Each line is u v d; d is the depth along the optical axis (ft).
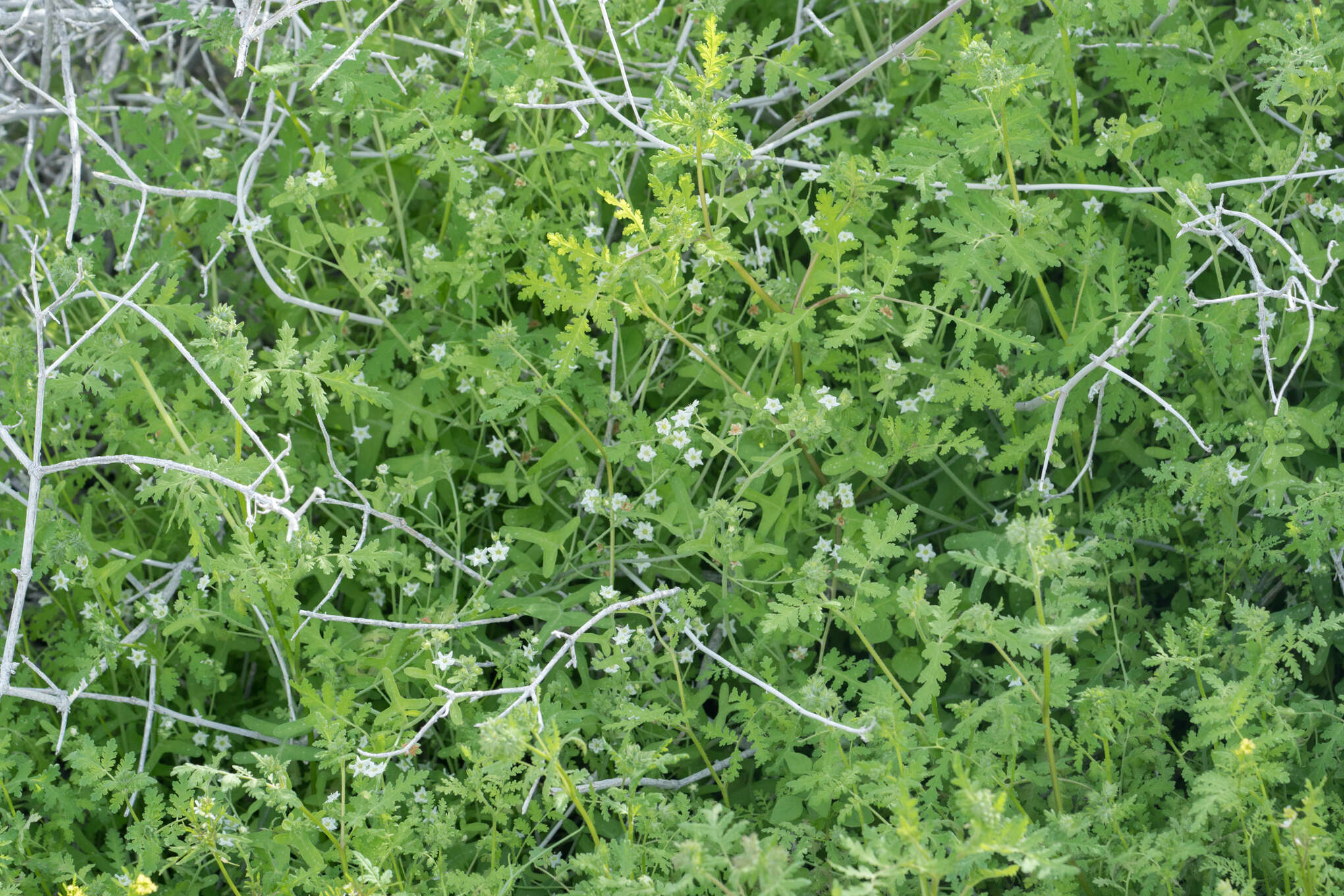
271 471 4.87
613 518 4.92
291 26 5.35
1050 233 4.86
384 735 4.66
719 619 5.04
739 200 4.87
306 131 5.22
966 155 4.89
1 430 4.75
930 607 4.67
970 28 5.08
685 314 5.19
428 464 5.10
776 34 5.31
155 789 4.75
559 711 4.78
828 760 4.69
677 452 5.01
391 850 4.65
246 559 4.83
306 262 5.29
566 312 5.23
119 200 5.25
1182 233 4.83
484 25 5.08
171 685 4.98
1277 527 4.96
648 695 4.88
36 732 5.05
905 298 5.18
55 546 4.93
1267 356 4.80
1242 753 4.50
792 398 4.87
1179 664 4.68
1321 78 4.87
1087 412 5.04
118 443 5.05
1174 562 5.03
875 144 5.31
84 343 4.95
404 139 5.30
